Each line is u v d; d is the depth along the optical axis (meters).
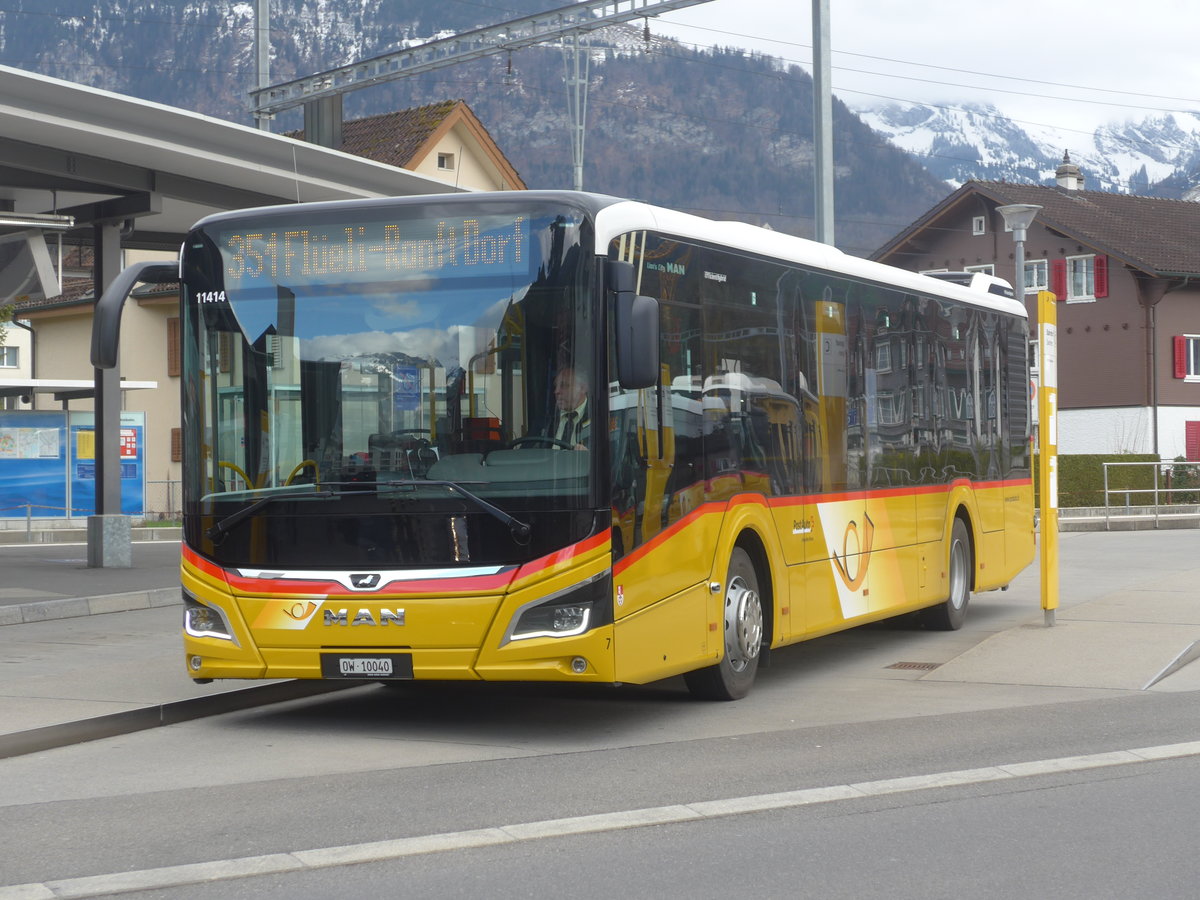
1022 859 6.46
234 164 19.25
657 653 9.62
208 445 9.67
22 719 9.58
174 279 10.00
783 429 11.57
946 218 58.47
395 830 7.00
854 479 12.88
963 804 7.51
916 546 14.27
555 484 9.05
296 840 6.82
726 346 10.73
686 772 8.36
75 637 14.21
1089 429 54.31
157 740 9.61
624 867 6.34
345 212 9.54
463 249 9.34
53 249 23.33
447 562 9.13
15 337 51.81
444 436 9.23
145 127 18.02
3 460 36.38
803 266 12.12
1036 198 56.31
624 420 9.30
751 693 11.52
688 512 10.05
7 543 32.91
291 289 9.58
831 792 7.77
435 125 47.12
